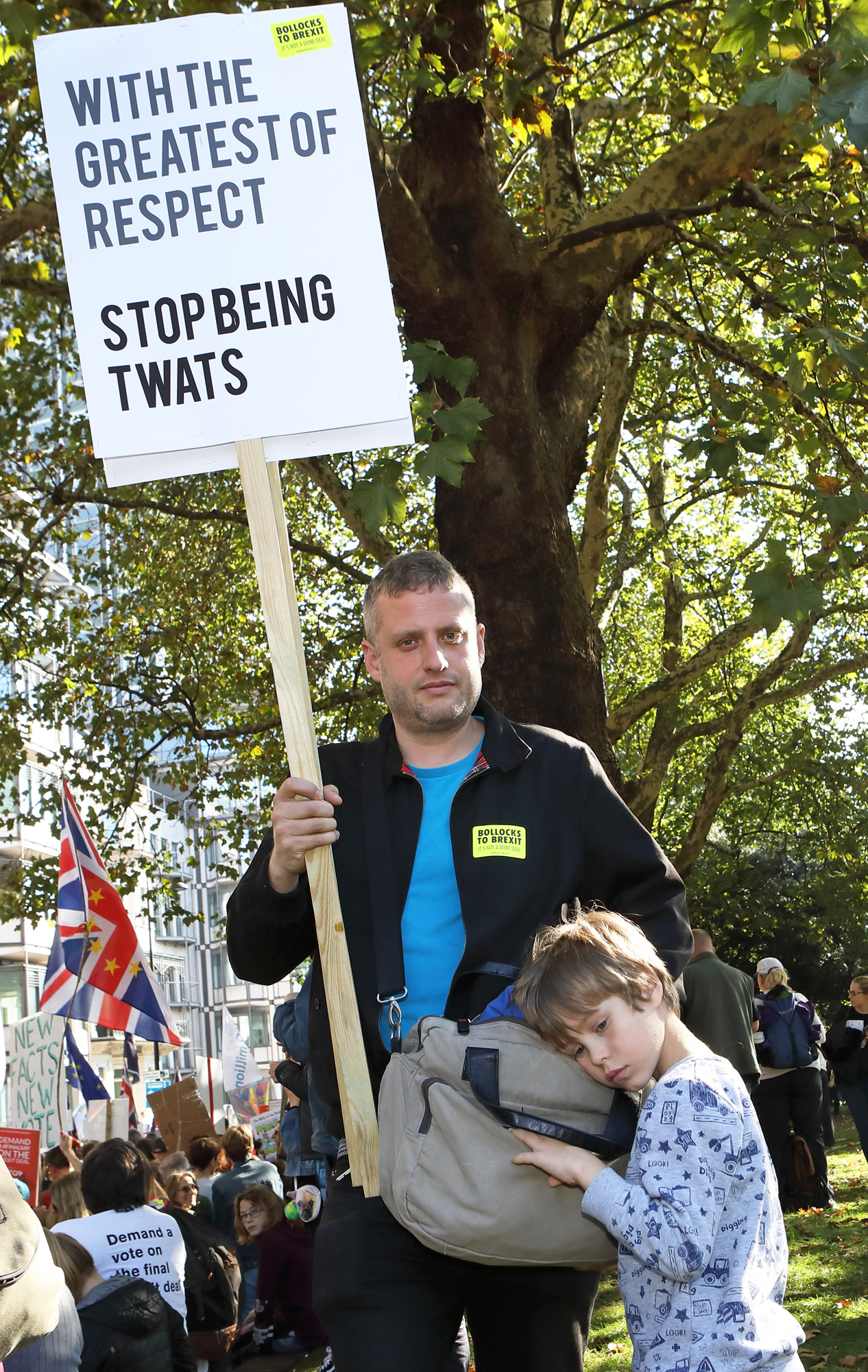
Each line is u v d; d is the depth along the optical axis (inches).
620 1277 87.4
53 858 587.2
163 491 602.9
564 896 102.1
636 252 275.9
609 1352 240.5
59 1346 131.2
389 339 110.1
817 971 1246.9
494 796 103.8
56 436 507.5
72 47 112.1
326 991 98.8
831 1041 370.0
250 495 108.0
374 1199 97.3
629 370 454.3
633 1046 87.8
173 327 109.5
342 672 605.0
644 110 414.6
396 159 281.9
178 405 108.8
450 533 256.1
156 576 635.5
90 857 354.6
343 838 106.8
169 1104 424.5
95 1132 506.0
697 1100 84.8
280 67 112.8
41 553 524.4
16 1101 424.8
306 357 109.7
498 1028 92.4
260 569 106.1
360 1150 97.0
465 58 257.3
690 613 858.1
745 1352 81.8
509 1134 89.4
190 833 1803.6
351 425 109.1
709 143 274.4
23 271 382.0
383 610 106.0
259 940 104.0
